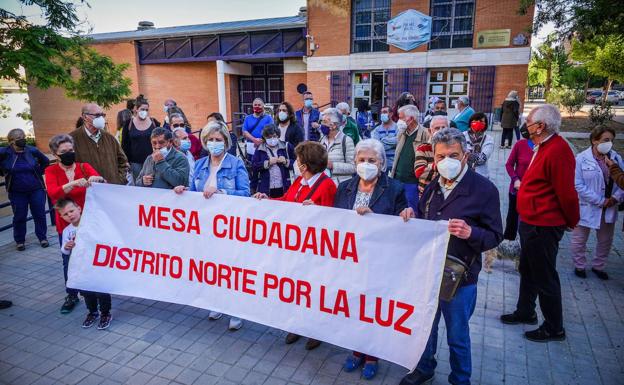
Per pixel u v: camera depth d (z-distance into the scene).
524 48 15.88
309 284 3.33
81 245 4.12
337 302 3.22
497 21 16.02
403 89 17.80
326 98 19.09
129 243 4.04
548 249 3.53
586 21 11.91
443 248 2.81
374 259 3.06
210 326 4.06
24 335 3.95
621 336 3.80
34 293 4.80
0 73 10.27
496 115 16.30
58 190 4.19
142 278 4.02
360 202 3.31
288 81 20.36
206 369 3.42
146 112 6.23
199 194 3.75
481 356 3.53
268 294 3.53
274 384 3.22
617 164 4.65
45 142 25.06
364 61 18.14
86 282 4.07
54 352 3.68
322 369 3.39
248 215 3.55
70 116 24.12
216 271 3.75
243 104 22.41
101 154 5.10
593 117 19.11
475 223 2.78
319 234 3.26
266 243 3.50
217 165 4.17
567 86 33.69
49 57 11.31
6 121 29.59
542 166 3.43
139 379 3.31
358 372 3.35
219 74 20.66
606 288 4.73
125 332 3.97
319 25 18.53
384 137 6.44
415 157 4.50
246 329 4.00
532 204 3.54
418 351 2.90
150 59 21.92
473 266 2.81
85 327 4.06
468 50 16.59
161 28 25.61
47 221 7.57
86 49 14.05
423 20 16.91
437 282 2.80
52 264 5.65
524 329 3.92
